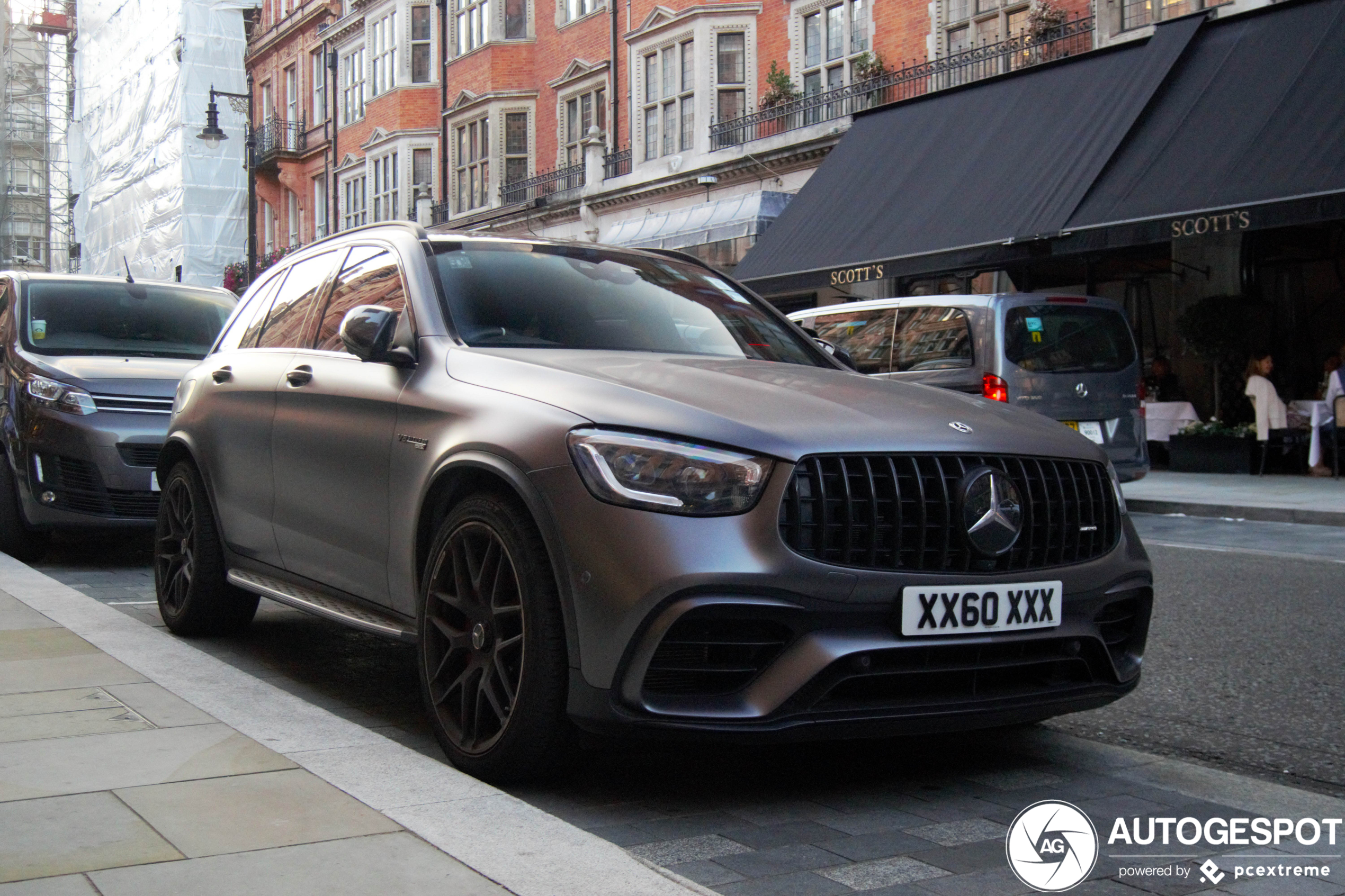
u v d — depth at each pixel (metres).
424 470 3.83
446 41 34.50
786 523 3.22
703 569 3.10
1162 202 13.95
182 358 8.65
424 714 4.43
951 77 19.66
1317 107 13.32
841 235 18.17
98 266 51.69
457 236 4.71
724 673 3.20
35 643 4.84
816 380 3.91
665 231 24.45
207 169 42.50
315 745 3.46
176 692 4.06
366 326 4.14
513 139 31.77
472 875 2.54
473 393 3.81
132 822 2.81
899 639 3.26
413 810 2.92
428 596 3.71
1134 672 3.82
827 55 22.27
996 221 15.75
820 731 3.20
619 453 3.26
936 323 11.90
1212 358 16.67
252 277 29.80
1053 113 16.59
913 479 3.37
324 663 5.22
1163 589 7.48
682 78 25.16
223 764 3.26
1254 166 13.35
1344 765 4.01
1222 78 14.76
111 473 7.62
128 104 47.69
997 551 3.42
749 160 23.09
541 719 3.32
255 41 45.50
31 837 2.71
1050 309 11.73
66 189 61.44
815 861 3.03
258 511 4.93
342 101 39.81
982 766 3.90
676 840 3.16
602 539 3.20
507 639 3.46
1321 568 8.29
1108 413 11.84
